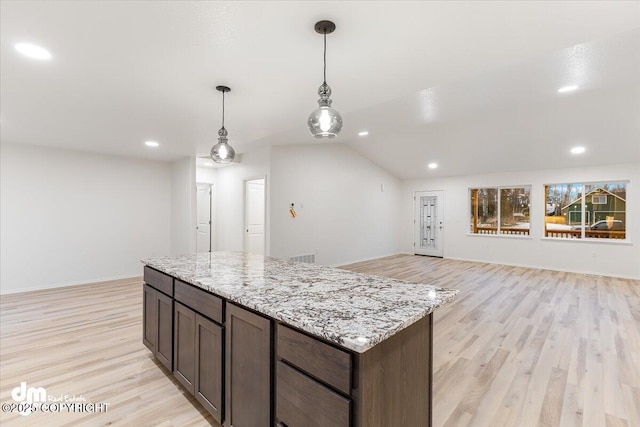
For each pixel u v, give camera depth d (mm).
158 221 6125
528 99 3766
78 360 2621
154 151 5270
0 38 1793
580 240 6266
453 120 4703
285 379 1346
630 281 5512
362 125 4988
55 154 4965
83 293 4668
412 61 2111
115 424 1854
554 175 6523
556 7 1524
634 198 5715
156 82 2445
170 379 2350
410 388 1385
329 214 6777
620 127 4590
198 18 1624
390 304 1441
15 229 4645
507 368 2520
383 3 1503
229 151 2814
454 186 8016
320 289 1711
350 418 1098
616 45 2420
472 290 4914
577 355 2730
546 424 1865
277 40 1854
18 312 3801
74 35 1771
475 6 1525
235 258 2842
